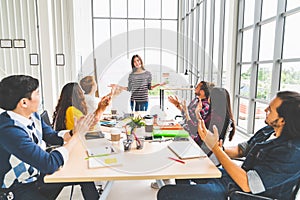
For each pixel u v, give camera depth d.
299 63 2.68
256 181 1.14
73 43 4.58
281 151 1.12
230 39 4.16
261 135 1.55
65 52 4.57
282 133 1.18
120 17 7.62
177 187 1.45
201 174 1.20
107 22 7.59
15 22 4.18
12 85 1.19
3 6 4.11
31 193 1.29
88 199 1.49
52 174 1.18
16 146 1.10
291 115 1.13
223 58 4.62
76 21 5.02
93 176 1.16
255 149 1.29
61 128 1.68
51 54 4.32
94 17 7.54
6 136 1.11
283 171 1.11
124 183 2.25
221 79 4.41
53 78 4.42
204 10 5.47
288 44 2.95
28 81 1.23
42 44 4.21
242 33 4.11
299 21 2.71
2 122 1.14
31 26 4.23
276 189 1.15
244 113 4.09
